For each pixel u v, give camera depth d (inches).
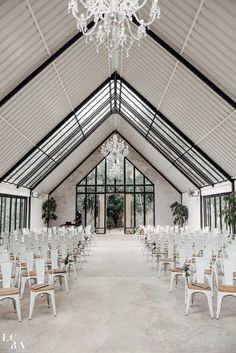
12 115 413.7
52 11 305.7
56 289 303.0
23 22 291.0
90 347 174.7
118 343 179.8
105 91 612.7
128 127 831.1
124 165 975.6
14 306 239.9
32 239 416.8
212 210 693.9
